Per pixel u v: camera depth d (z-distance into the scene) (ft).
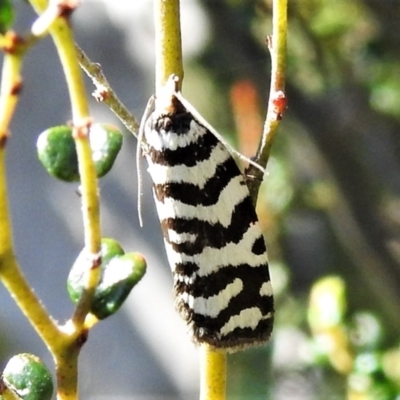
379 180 0.48
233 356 0.59
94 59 0.47
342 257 0.60
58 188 0.48
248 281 0.25
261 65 0.48
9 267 0.21
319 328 0.36
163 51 0.24
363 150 0.48
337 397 0.49
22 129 0.47
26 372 0.22
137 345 0.51
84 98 0.20
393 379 0.35
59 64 0.46
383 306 0.51
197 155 0.25
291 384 0.53
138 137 0.24
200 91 0.56
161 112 0.25
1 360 0.50
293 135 0.50
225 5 0.46
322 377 0.51
